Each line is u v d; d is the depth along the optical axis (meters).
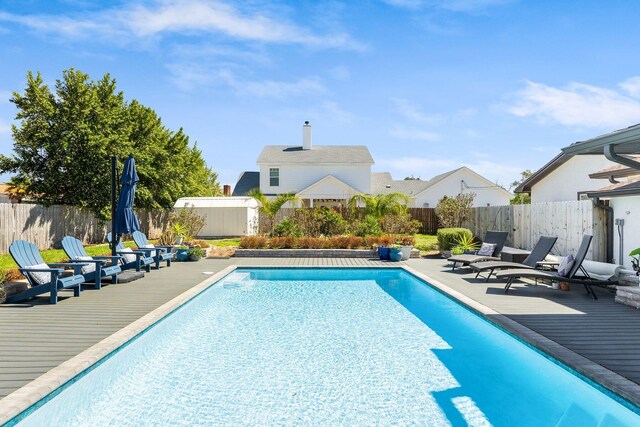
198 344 6.83
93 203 21.25
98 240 22.47
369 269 14.76
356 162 34.28
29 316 7.39
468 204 24.06
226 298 10.46
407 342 6.93
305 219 20.83
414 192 35.97
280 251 18.05
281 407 4.66
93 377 5.27
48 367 4.94
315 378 5.46
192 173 36.47
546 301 8.90
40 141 20.58
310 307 9.45
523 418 4.41
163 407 4.64
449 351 6.49
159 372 5.66
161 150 26.84
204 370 5.72
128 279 11.18
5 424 3.74
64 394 4.68
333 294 10.98
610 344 5.89
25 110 20.98
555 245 14.20
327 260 16.89
